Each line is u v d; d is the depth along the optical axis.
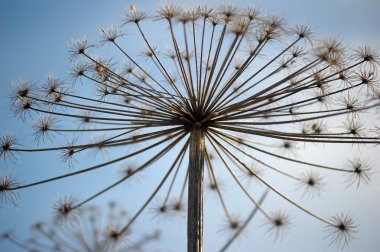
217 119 10.16
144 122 10.15
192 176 9.83
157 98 10.05
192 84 10.07
